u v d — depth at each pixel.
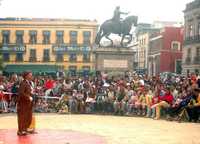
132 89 24.28
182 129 16.41
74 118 20.69
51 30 69.38
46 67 67.88
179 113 20.09
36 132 14.76
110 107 23.92
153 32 78.31
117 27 30.52
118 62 30.38
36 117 20.94
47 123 18.09
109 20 30.69
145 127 17.02
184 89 21.77
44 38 69.38
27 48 69.00
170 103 21.03
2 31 69.00
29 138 13.45
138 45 87.19
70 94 24.70
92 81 27.66
